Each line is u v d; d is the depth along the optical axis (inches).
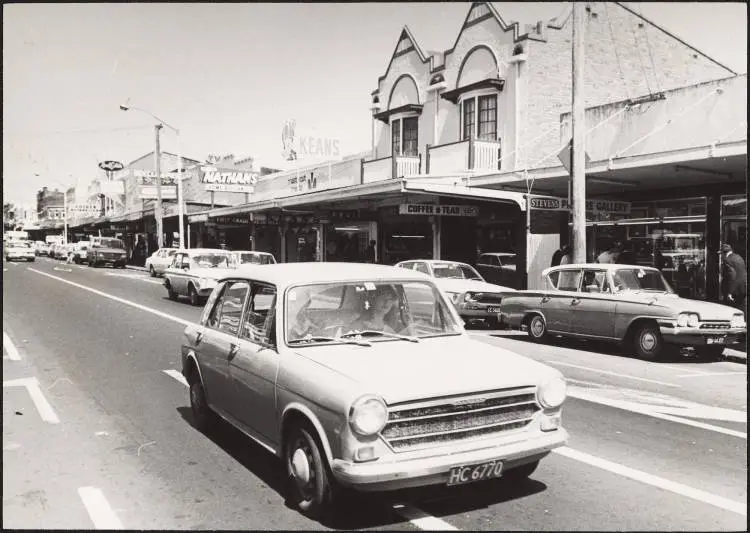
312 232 1243.2
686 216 617.0
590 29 808.3
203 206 1697.8
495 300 566.6
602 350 452.4
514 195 641.0
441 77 897.5
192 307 699.4
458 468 157.5
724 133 551.5
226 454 223.8
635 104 625.9
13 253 2235.5
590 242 707.4
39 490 190.7
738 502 178.4
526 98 776.9
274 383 183.0
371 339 195.5
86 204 3048.7
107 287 973.8
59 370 368.2
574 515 169.6
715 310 398.6
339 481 157.2
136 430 253.1
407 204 741.3
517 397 169.6
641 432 246.7
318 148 1232.8
